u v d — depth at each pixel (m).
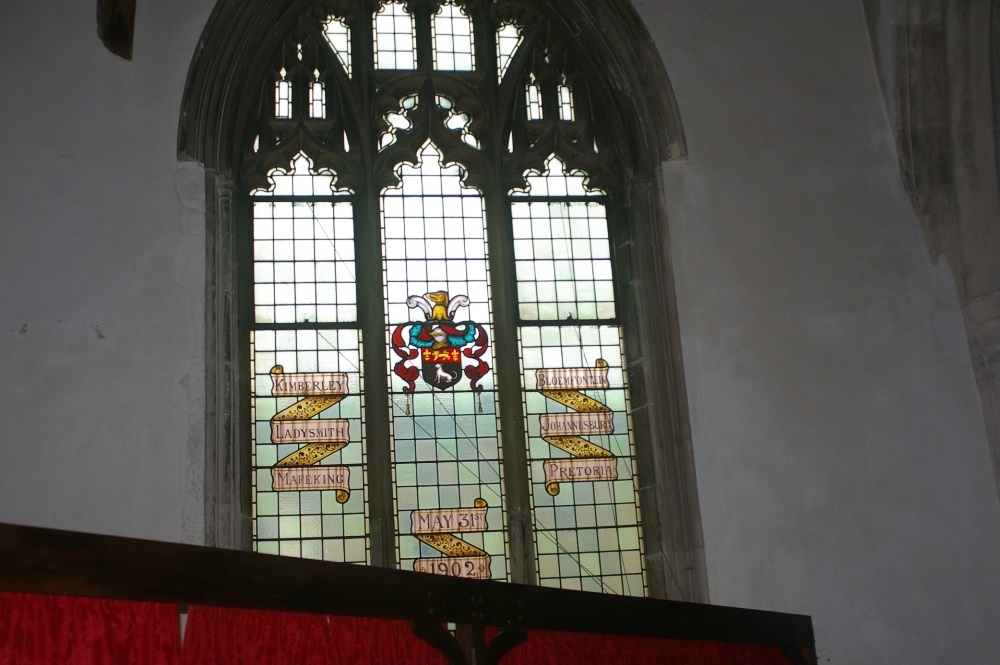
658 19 8.94
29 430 7.23
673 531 7.77
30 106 8.00
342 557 7.75
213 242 7.92
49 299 7.54
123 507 7.15
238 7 8.48
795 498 7.76
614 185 8.98
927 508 7.84
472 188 8.92
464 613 4.68
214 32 8.36
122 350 7.50
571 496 8.12
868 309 8.32
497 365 8.39
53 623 3.43
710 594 7.46
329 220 8.66
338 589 4.21
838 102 8.89
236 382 7.81
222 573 3.83
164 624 3.73
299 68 8.98
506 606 4.88
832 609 7.50
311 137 8.79
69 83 8.10
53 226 7.73
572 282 8.74
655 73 8.77
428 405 8.21
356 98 8.95
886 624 7.51
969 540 7.80
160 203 7.92
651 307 8.34
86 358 7.45
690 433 7.85
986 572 7.73
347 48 9.12
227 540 7.29
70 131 7.98
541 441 8.23
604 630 5.34
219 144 8.23
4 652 3.30
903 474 7.91
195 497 7.25
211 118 8.23
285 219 8.62
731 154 8.62
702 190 8.51
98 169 7.92
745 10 9.06
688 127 8.66
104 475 7.20
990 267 8.38
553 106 9.19
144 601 3.61
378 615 4.32
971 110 8.72
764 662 6.32
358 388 8.20
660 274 8.34
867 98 8.95
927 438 8.02
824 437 7.93
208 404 7.47
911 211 8.64
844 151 8.75
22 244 7.65
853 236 8.51
